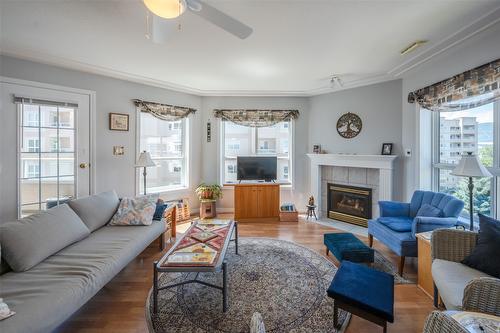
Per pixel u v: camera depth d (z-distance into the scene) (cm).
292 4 189
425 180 325
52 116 318
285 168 493
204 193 445
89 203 263
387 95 373
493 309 124
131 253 220
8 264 173
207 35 239
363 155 379
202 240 227
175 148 459
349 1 185
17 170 291
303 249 308
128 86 385
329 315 184
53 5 194
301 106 477
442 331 92
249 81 396
